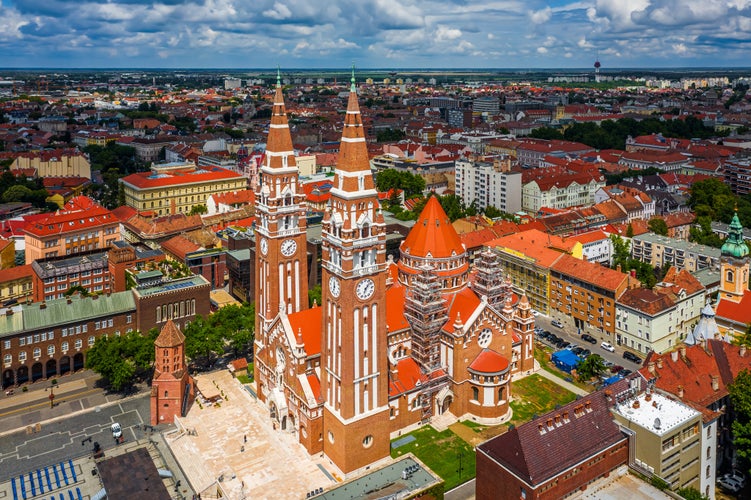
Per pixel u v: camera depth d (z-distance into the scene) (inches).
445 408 5910.4
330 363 5039.4
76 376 6830.7
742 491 4953.3
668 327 7224.4
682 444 4443.9
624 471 4335.6
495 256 6225.4
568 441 4183.1
